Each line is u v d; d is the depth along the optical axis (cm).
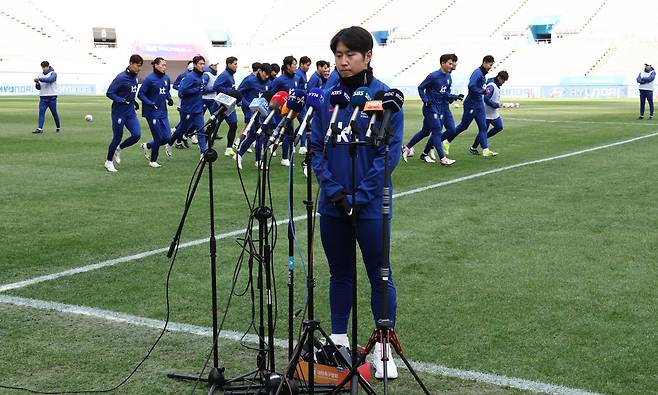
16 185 1031
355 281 338
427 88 1241
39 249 664
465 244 680
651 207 859
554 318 477
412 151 1330
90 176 1125
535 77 4759
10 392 370
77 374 393
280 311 496
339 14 6412
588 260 621
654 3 5431
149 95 1225
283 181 1074
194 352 425
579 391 367
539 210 842
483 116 1356
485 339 440
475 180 1076
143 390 373
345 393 369
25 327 462
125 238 707
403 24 6050
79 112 2784
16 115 2581
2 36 5481
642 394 364
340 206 373
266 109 370
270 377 355
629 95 4200
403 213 827
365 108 334
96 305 507
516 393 366
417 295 526
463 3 6066
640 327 459
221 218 802
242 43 6644
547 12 5678
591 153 1402
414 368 398
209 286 552
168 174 1150
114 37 6244
